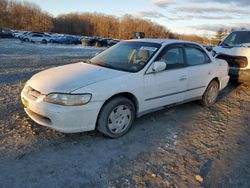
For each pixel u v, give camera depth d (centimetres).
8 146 379
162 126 486
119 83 409
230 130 491
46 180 311
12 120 467
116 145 403
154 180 324
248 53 795
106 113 399
